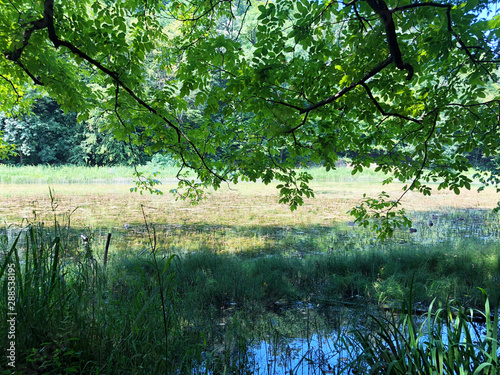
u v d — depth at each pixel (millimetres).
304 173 4062
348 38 2922
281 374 2652
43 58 3139
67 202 12211
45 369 1938
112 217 9406
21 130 26781
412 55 2889
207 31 4176
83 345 2201
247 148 4039
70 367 1978
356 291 4516
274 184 21672
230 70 3260
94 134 27391
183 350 2719
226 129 4102
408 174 3809
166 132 3797
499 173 5688
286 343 3170
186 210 11086
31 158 29156
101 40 3066
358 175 27266
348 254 5621
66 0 3613
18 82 4809
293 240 7043
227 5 3822
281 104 2914
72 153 29891
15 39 2719
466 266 4836
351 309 3979
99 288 2754
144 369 2246
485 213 11031
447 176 3627
